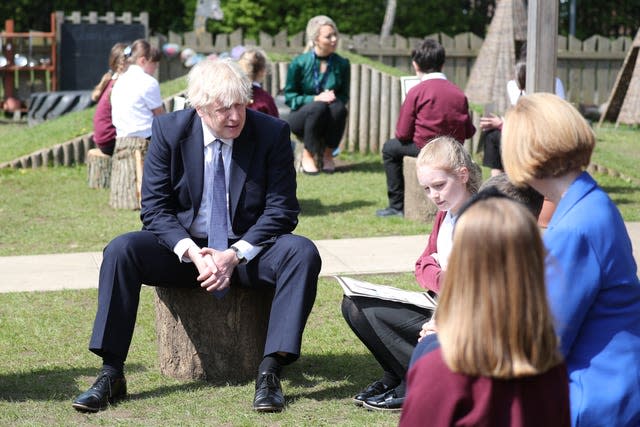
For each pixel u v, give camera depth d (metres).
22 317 6.35
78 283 7.23
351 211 9.96
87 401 4.67
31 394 4.98
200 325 5.12
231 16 25.30
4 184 11.88
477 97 17.52
